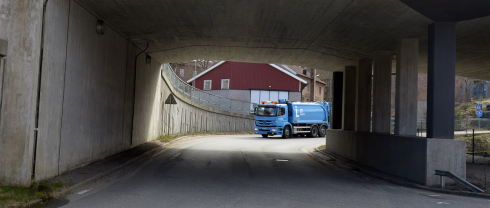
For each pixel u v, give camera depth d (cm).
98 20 1141
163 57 1994
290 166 1434
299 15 1182
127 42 1524
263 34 1463
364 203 770
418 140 1041
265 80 5231
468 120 4066
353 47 1548
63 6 893
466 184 916
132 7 1099
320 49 1659
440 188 957
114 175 1046
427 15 995
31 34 763
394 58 1727
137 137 1756
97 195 778
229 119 4031
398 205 757
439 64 1016
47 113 833
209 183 973
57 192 753
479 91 5562
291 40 1542
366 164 1457
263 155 1805
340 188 966
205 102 3631
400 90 1266
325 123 3628
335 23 1234
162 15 1206
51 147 861
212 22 1308
